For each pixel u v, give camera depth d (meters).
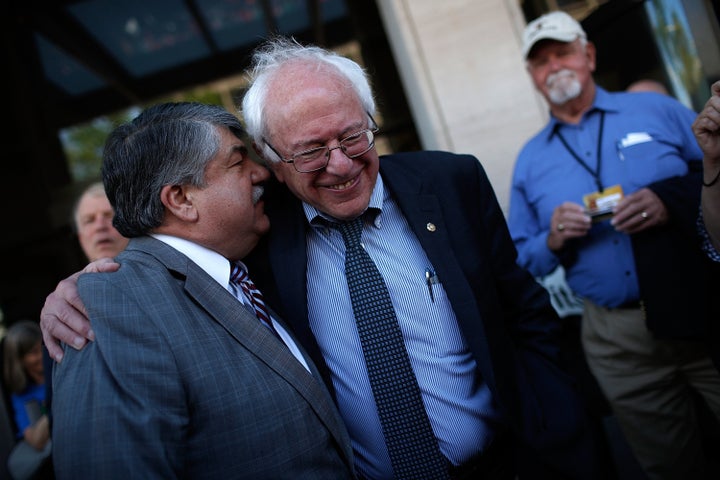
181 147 1.11
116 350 0.95
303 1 4.19
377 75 4.00
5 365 2.36
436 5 2.71
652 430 1.98
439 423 1.29
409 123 3.91
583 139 2.02
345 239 1.30
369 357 1.25
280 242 1.31
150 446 0.89
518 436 1.26
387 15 2.88
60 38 4.35
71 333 0.99
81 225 1.94
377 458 1.30
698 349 1.84
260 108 1.21
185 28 4.30
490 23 2.70
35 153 4.86
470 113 2.71
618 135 1.95
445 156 1.44
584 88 2.01
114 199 1.16
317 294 1.31
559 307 2.71
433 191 1.34
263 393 1.04
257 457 1.00
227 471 0.99
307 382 1.11
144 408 0.91
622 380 1.99
